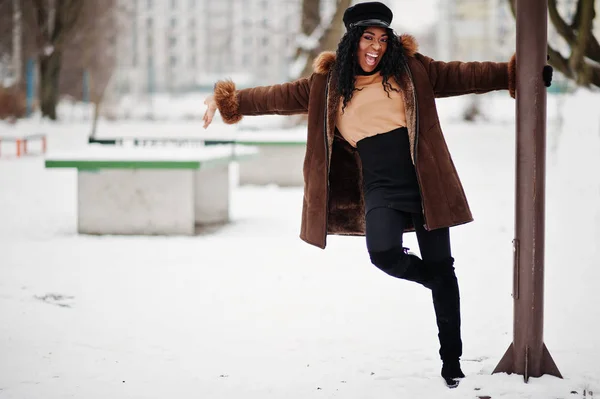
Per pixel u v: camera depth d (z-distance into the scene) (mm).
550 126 25719
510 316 6297
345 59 4406
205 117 4836
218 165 11406
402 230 4410
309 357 5266
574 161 18609
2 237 10398
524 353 4621
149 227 10586
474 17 60906
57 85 41469
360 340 5660
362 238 10195
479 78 4496
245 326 6070
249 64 99500
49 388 4668
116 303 6816
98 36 44219
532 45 4441
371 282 7562
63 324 6125
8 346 5531
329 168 4629
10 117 39531
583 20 11070
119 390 4637
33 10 40500
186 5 99562
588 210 12039
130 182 10562
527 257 4578
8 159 23000
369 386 4637
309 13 26562
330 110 4496
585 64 11195
